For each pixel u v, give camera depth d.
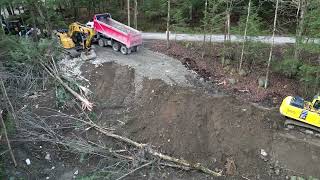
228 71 25.19
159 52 27.27
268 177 18.17
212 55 27.06
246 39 24.69
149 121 20.61
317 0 21.53
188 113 20.38
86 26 26.86
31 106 22.19
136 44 26.27
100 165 18.88
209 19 27.34
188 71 24.77
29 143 19.95
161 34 30.98
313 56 26.05
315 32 21.83
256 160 18.64
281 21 30.94
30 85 23.73
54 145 20.08
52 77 24.12
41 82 24.20
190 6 31.20
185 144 19.30
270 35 29.36
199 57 26.70
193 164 18.50
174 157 19.00
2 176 17.80
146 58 26.11
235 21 32.25
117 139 20.09
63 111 22.00
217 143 19.33
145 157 19.09
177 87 22.44
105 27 26.20
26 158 19.14
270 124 20.27
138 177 18.30
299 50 23.94
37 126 20.16
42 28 28.50
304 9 22.05
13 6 28.81
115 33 25.83
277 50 27.56
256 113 20.70
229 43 26.80
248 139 19.27
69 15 34.50
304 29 23.75
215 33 30.39
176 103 20.94
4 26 28.95
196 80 23.88
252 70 25.42
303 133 20.02
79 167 19.00
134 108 21.75
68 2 32.59
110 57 25.97
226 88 23.48
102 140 20.16
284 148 19.05
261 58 26.28
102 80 23.73
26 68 24.44
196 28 28.91
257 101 22.48
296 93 23.28
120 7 35.62
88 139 20.22
